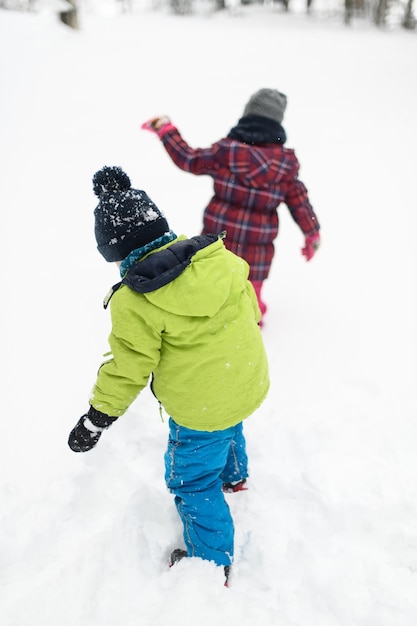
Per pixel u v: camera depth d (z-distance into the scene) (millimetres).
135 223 1350
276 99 2566
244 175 2582
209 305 1380
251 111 2605
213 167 2674
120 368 1396
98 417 1465
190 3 20328
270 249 2818
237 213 2680
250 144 2596
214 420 1521
